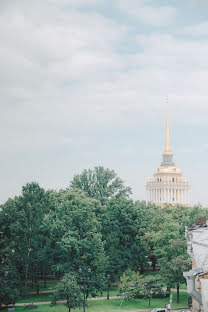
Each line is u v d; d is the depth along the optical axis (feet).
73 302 259.19
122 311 276.21
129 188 473.26
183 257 299.17
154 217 426.92
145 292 296.71
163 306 289.12
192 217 351.46
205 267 92.63
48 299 310.65
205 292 76.18
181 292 332.60
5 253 290.76
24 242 320.09
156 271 420.36
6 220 320.09
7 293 272.72
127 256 357.00
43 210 341.82
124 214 363.76
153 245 382.63
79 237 311.27
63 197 351.25
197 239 131.44
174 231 327.88
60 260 314.55
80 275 295.89
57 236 322.55
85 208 322.34
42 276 393.29
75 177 480.64
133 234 370.12
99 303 299.99
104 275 324.80
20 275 319.68
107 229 367.25
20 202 340.80
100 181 475.72
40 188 352.08
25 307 279.69
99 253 306.76
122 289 303.68
